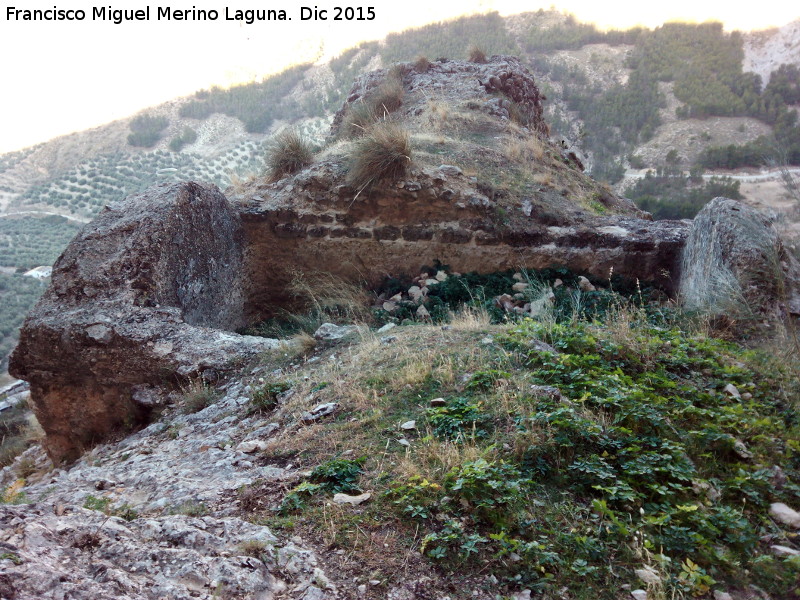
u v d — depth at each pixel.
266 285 9.54
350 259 9.18
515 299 7.97
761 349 5.36
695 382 4.70
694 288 7.08
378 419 4.05
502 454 3.47
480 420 3.79
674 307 6.99
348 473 3.44
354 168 8.91
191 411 5.66
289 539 2.94
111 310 6.67
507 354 4.68
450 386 4.34
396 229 8.98
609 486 3.27
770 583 2.81
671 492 3.25
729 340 5.78
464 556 2.78
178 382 6.21
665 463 3.46
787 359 5.07
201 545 2.84
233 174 10.83
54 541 2.78
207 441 4.47
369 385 4.57
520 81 15.80
